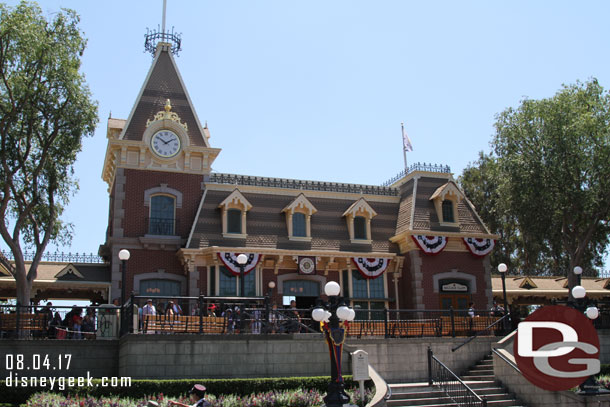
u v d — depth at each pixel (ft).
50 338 67.92
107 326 67.36
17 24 76.54
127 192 92.73
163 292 91.25
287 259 96.27
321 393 59.72
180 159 97.19
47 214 87.56
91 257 97.19
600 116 101.60
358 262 98.07
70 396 52.11
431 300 99.14
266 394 56.08
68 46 82.43
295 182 105.60
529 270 151.02
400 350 73.31
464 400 62.59
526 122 104.94
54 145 85.87
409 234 99.55
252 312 75.31
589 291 117.39
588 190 99.14
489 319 84.23
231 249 90.53
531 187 102.17
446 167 110.11
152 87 100.32
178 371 60.13
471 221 106.11
